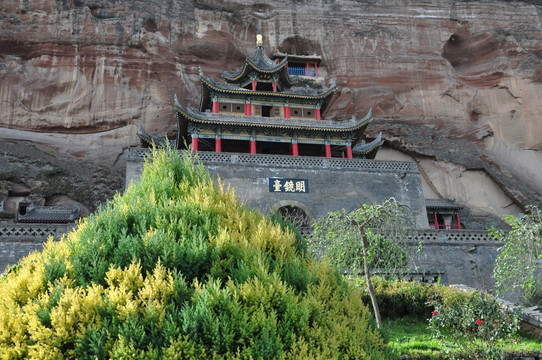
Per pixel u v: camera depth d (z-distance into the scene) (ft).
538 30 159.53
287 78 116.06
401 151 148.56
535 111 148.36
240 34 150.10
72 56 126.62
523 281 47.50
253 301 21.44
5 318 19.45
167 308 20.26
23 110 119.44
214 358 18.93
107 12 133.28
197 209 26.89
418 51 153.89
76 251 23.66
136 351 18.29
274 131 100.17
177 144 111.55
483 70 153.89
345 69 148.25
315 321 22.00
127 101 127.95
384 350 24.41
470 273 71.26
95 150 124.06
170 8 140.46
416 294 49.65
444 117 149.07
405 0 159.02
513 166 145.18
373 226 45.09
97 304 19.89
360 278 51.70
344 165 94.73
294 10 153.89
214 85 104.88
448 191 142.72
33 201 111.55
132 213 26.07
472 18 157.99
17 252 60.18
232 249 24.41
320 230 46.09
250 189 87.20
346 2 157.28
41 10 126.93
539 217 47.34
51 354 18.35
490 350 36.47
